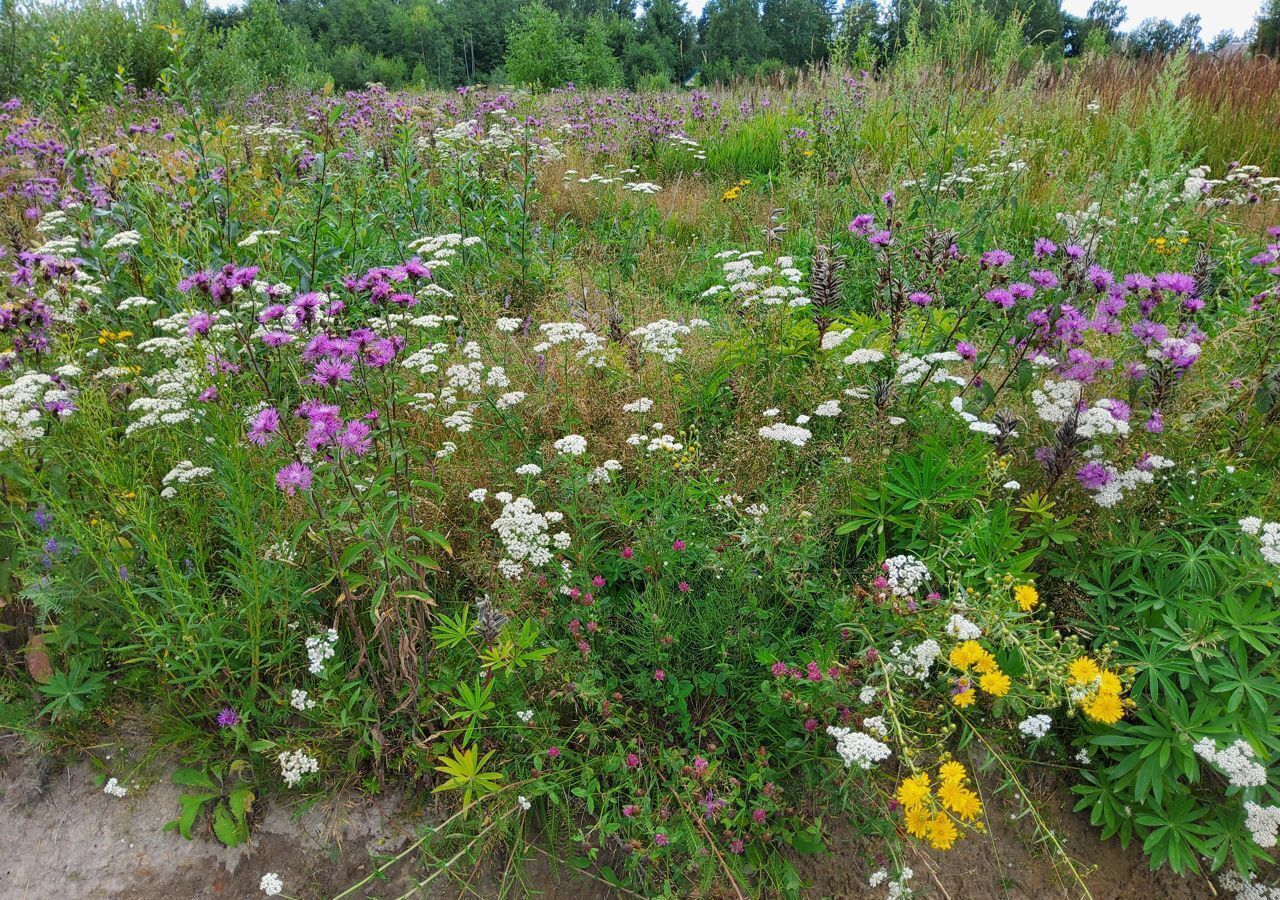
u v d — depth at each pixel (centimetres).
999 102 655
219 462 260
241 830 246
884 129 695
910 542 286
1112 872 241
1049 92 828
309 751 248
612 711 246
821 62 881
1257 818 212
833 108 689
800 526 274
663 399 360
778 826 237
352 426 211
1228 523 274
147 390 311
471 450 335
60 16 1330
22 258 358
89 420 263
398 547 235
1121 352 316
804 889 233
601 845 239
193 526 275
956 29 577
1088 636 265
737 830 232
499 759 251
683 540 274
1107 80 866
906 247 435
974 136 609
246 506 245
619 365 379
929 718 250
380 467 256
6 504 277
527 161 566
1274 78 772
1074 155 672
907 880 228
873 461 296
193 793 253
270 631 262
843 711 230
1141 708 241
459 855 224
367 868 242
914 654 233
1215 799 238
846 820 243
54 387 290
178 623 254
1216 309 411
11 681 271
